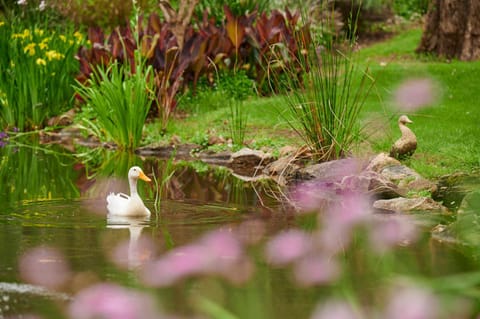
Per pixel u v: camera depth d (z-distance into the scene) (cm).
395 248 830
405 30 2592
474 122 1460
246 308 644
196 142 1549
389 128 1398
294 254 800
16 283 711
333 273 741
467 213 865
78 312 638
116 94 1566
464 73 1831
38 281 714
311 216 988
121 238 866
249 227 925
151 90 1588
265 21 1945
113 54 1836
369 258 792
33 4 2231
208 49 1909
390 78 1848
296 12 1964
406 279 530
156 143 1567
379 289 693
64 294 682
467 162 1200
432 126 1428
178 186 1205
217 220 961
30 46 1784
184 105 1836
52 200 1080
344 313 512
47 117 1830
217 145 1499
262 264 773
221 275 737
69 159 1469
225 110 1748
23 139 1723
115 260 780
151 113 1795
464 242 851
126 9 2317
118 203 990
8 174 1305
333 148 1254
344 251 820
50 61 1823
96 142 1677
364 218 973
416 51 2202
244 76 1931
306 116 1273
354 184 1134
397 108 1491
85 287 697
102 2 2309
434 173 1155
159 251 812
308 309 644
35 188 1177
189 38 1864
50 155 1514
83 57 1861
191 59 1864
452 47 2111
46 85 1825
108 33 2291
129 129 1566
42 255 798
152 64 1825
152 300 664
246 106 1761
